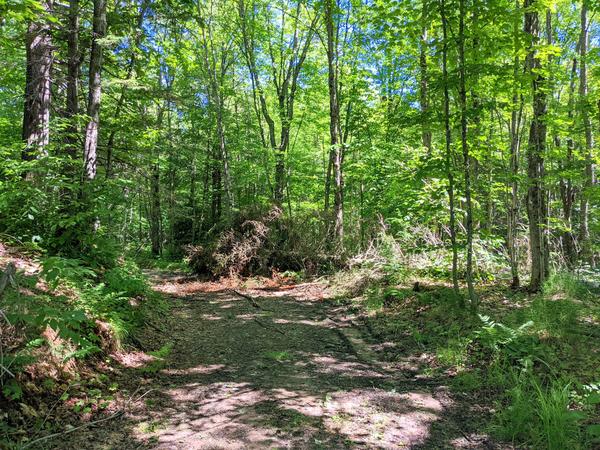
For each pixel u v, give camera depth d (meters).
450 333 5.48
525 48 6.17
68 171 6.27
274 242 11.36
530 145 6.85
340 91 14.18
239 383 4.44
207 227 20.19
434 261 8.90
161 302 7.47
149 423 3.46
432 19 6.51
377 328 6.53
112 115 10.66
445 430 3.49
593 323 5.12
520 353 4.43
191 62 12.55
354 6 12.80
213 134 19.36
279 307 8.31
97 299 4.85
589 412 3.39
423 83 9.68
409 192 9.36
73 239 5.78
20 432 2.97
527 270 8.41
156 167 14.84
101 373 4.11
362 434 3.40
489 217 10.55
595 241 11.73
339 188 11.88
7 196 5.30
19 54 10.40
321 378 4.65
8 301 3.52
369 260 9.58
